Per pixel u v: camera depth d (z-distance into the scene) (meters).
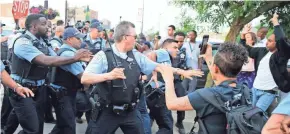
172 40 5.06
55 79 4.14
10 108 4.58
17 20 5.67
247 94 2.34
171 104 2.42
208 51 2.82
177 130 6.14
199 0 6.54
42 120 4.13
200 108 2.32
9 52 4.14
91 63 3.30
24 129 3.82
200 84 7.39
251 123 2.15
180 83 5.04
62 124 4.22
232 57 2.29
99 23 6.13
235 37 6.55
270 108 5.05
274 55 4.11
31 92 3.65
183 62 5.44
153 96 4.65
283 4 6.61
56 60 3.73
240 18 6.47
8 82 3.57
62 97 4.17
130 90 3.33
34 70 3.86
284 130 2.06
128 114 3.41
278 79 4.05
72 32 4.22
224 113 2.26
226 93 2.30
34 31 3.90
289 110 2.04
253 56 5.33
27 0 5.79
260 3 6.08
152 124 5.88
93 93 3.69
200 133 2.33
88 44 6.00
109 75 3.14
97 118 3.40
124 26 3.39
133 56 3.46
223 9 6.57
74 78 4.22
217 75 2.38
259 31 6.02
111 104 3.32
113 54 3.36
